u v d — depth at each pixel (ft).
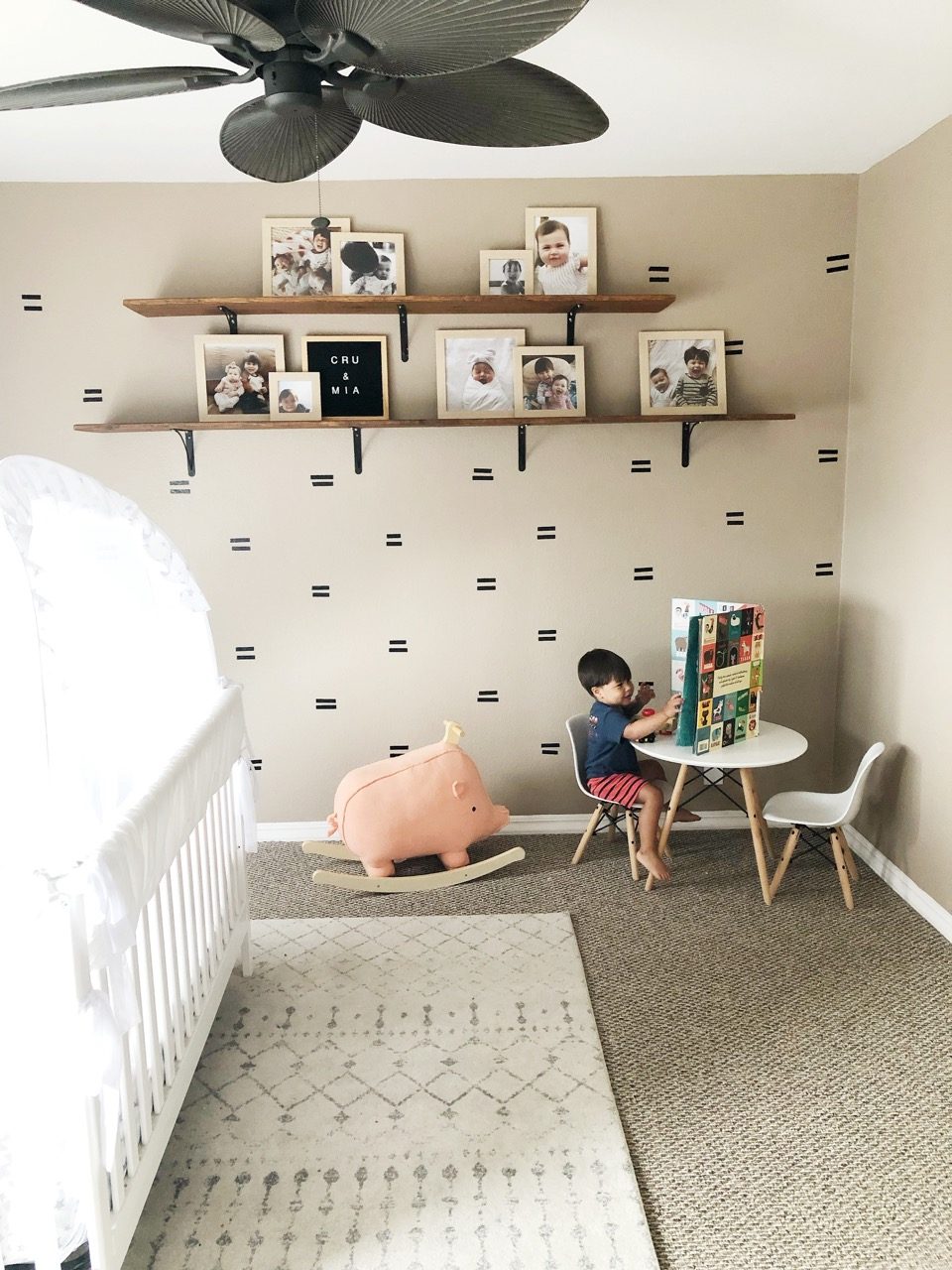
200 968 6.65
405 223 10.00
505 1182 5.88
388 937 8.87
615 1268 5.24
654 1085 6.81
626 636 10.77
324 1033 7.42
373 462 10.35
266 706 10.80
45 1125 4.44
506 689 10.84
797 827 9.48
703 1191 5.84
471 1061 7.06
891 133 8.71
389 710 10.85
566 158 9.35
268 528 10.44
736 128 8.50
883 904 9.33
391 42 3.84
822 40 6.62
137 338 10.05
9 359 10.01
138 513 6.61
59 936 4.29
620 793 9.65
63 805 4.92
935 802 8.87
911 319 9.02
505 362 10.14
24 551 4.54
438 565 10.57
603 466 10.44
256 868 10.39
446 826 9.80
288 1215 5.66
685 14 6.19
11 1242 4.57
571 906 9.41
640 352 10.18
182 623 7.35
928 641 8.91
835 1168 6.00
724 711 9.37
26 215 9.81
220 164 9.30
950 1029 7.38
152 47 6.51
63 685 4.82
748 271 10.17
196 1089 6.79
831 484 10.57
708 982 8.05
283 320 10.09
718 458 10.47
